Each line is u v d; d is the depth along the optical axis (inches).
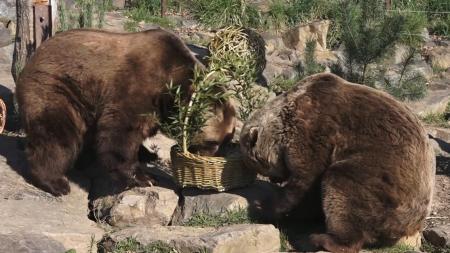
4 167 386.0
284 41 752.3
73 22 548.7
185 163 350.9
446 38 829.8
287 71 619.8
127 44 367.9
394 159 320.5
